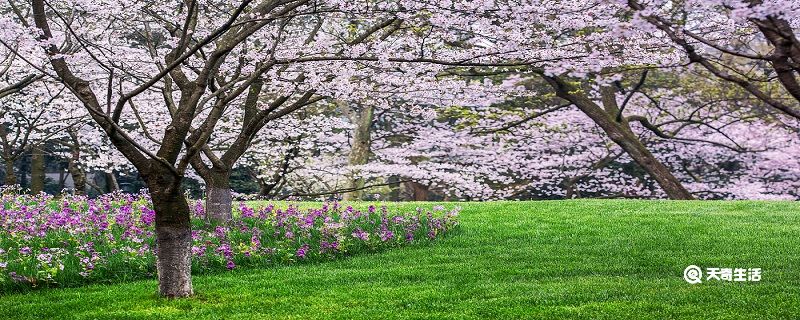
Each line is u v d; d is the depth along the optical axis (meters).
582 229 12.30
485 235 12.04
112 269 9.18
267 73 10.52
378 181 26.50
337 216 12.36
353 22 13.80
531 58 8.87
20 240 9.80
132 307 7.58
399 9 8.23
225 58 10.71
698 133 21.98
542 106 23.50
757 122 21.27
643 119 19.27
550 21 8.30
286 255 10.18
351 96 11.58
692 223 12.67
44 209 11.88
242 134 11.92
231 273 9.52
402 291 8.24
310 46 10.21
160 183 7.71
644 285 8.30
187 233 7.99
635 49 8.73
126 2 9.62
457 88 12.06
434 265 9.77
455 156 23.09
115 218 11.12
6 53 10.23
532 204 15.65
